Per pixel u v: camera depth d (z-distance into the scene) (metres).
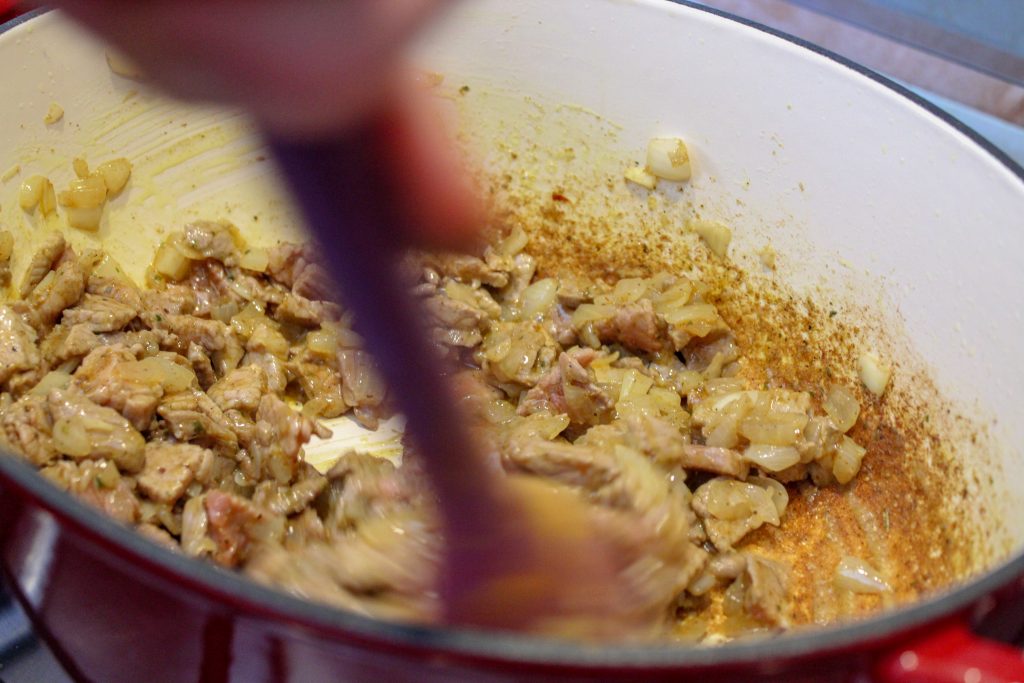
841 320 0.50
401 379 0.41
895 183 0.48
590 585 0.42
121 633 0.40
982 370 0.45
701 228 0.53
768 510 0.48
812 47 0.49
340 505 0.46
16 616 0.43
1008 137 0.56
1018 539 0.43
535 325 0.53
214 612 0.37
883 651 0.36
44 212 0.51
